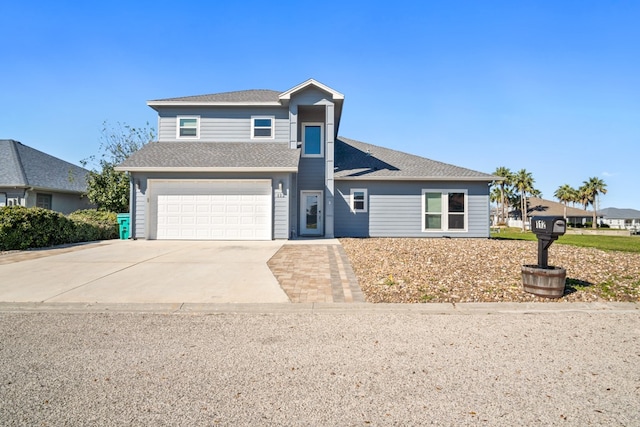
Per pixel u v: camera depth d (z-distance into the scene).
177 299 6.06
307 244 13.02
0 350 3.97
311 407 2.86
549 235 6.10
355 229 16.86
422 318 5.18
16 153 20.53
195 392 3.08
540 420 2.69
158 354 3.88
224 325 4.88
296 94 16.33
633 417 2.72
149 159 15.06
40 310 5.58
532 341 4.25
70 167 23.84
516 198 74.38
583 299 6.00
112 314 5.39
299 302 5.89
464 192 16.91
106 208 20.38
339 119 18.64
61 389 3.12
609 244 18.20
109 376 3.36
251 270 8.31
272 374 3.41
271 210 14.54
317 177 17.19
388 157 19.19
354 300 5.99
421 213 16.88
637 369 3.51
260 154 15.80
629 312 5.45
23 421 2.66
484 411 2.80
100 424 2.63
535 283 6.10
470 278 7.20
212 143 17.17
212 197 14.61
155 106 17.30
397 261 9.00
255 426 2.62
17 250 11.45
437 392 3.08
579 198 71.56
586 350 3.98
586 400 2.96
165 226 14.61
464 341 4.26
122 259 9.76
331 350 3.99
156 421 2.67
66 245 12.88
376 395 3.04
